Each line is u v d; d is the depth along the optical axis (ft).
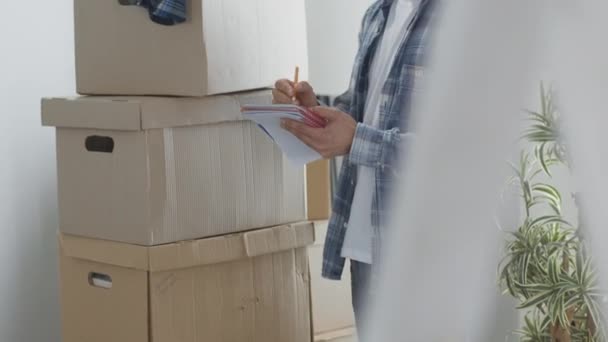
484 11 1.90
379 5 5.42
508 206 4.40
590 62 1.87
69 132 5.72
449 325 2.01
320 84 8.52
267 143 5.77
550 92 2.02
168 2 5.20
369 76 5.35
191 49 5.35
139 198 5.36
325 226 6.92
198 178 5.49
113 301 5.65
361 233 5.17
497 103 1.92
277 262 5.85
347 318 7.00
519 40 1.90
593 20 1.86
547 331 4.91
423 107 2.00
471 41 1.91
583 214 2.04
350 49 8.48
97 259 5.63
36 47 7.35
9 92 7.08
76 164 5.71
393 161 4.65
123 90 5.75
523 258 4.54
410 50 4.71
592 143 1.88
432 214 1.97
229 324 5.67
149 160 5.31
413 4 4.83
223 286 5.62
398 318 2.03
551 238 4.72
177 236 5.44
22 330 7.30
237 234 5.63
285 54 6.12
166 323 5.45
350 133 4.94
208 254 5.48
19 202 7.23
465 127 1.93
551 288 4.44
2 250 7.06
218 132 5.57
